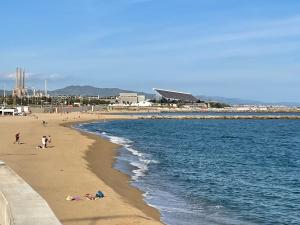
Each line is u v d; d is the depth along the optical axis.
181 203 18.58
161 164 31.97
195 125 112.75
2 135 54.53
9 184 9.83
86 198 16.66
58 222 6.79
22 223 6.71
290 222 16.19
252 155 42.16
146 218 14.41
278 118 165.50
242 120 153.75
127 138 61.28
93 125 102.12
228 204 18.92
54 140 47.50
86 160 31.00
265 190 22.77
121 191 20.08
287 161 37.22
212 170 29.92
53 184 19.55
